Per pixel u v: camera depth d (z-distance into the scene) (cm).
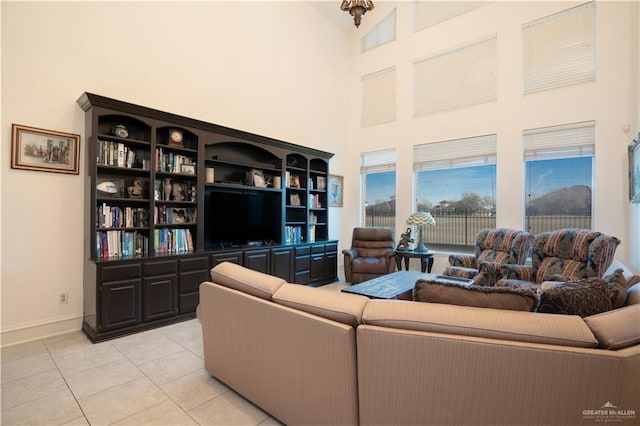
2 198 262
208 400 190
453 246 512
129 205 330
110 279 278
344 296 149
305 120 545
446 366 117
